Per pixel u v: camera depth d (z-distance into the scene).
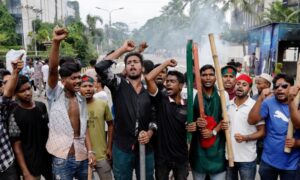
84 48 39.72
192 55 3.55
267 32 18.66
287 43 19.58
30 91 3.36
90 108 4.14
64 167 3.39
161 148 3.72
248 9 30.91
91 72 4.88
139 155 3.52
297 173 3.55
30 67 14.80
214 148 3.66
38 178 3.48
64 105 3.40
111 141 4.35
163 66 3.58
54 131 3.39
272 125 3.61
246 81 3.76
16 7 48.66
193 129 3.58
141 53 3.88
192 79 3.56
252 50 22.84
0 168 3.20
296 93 3.30
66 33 3.15
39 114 3.46
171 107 3.67
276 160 3.60
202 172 3.73
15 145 3.34
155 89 3.61
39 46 41.44
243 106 3.80
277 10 28.83
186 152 3.75
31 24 51.38
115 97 3.54
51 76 3.29
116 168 3.57
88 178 3.58
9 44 40.69
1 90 3.53
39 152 3.46
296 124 3.38
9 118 3.31
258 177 5.21
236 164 3.85
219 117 3.70
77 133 3.48
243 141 3.72
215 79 3.73
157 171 3.79
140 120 3.47
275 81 3.55
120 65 28.16
